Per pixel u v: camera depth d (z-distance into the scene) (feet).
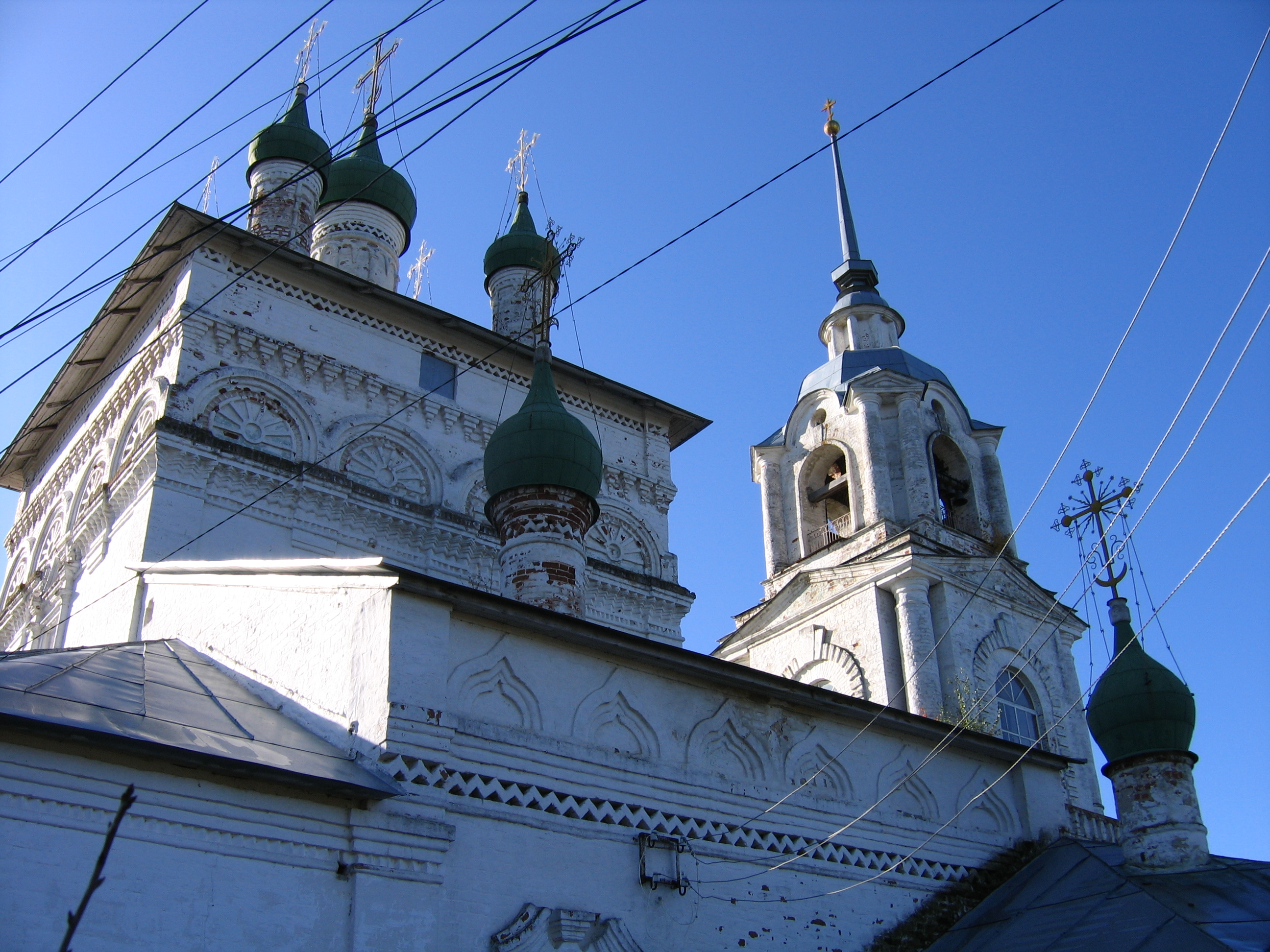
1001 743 58.23
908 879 51.80
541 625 43.73
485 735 41.01
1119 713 52.70
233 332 73.46
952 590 94.43
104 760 33.42
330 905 35.12
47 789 32.14
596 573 83.20
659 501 91.09
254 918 33.60
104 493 70.49
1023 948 46.39
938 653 91.45
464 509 79.20
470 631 42.65
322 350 77.56
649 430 93.86
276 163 91.86
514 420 62.90
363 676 40.40
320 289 79.51
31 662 40.45
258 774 34.86
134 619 61.46
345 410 77.05
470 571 77.51
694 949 43.09
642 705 46.44
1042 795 59.52
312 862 35.40
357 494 73.51
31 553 83.97
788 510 107.96
